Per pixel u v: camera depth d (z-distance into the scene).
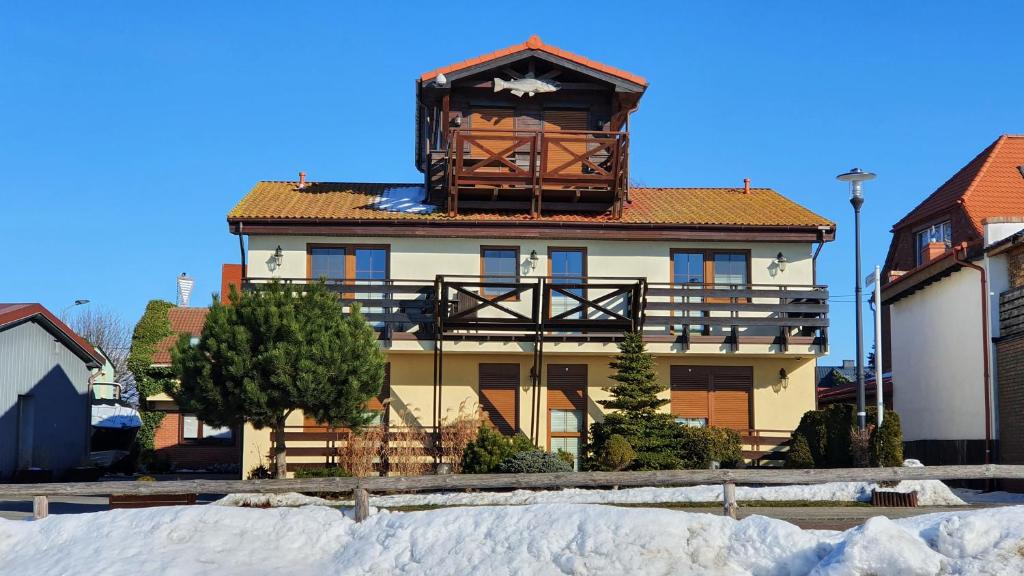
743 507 18.48
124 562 14.34
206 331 21.27
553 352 25.30
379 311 25.84
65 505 22.78
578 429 25.80
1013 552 11.10
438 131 28.64
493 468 22.17
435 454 23.64
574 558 12.64
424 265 25.97
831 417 24.00
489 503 19.41
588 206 27.16
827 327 25.45
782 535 12.22
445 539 13.70
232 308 21.45
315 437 24.61
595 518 13.16
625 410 23.67
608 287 24.81
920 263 35.59
